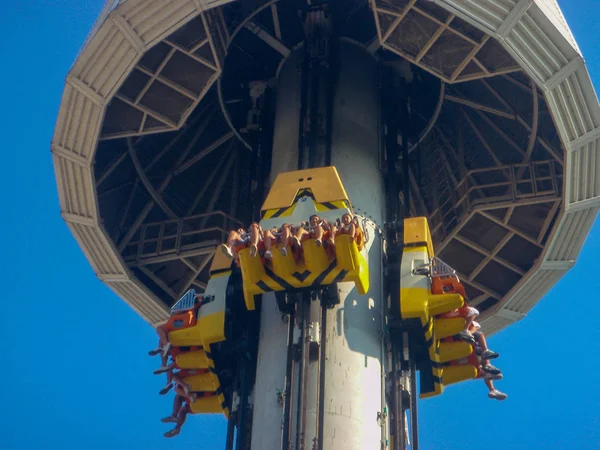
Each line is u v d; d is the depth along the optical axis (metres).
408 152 34.72
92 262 34.25
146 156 35.94
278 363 26.81
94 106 29.53
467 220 35.28
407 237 28.77
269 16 33.84
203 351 28.27
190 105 30.56
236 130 36.50
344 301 27.44
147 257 35.50
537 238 34.31
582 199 31.28
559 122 29.39
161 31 28.52
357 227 25.69
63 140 30.23
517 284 35.09
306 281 26.00
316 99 31.50
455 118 36.34
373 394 26.52
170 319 28.39
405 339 28.17
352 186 29.94
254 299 28.72
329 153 30.31
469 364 28.67
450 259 36.78
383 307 28.27
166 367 28.66
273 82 34.91
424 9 28.55
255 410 26.73
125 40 28.66
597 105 29.06
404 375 27.92
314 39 32.78
